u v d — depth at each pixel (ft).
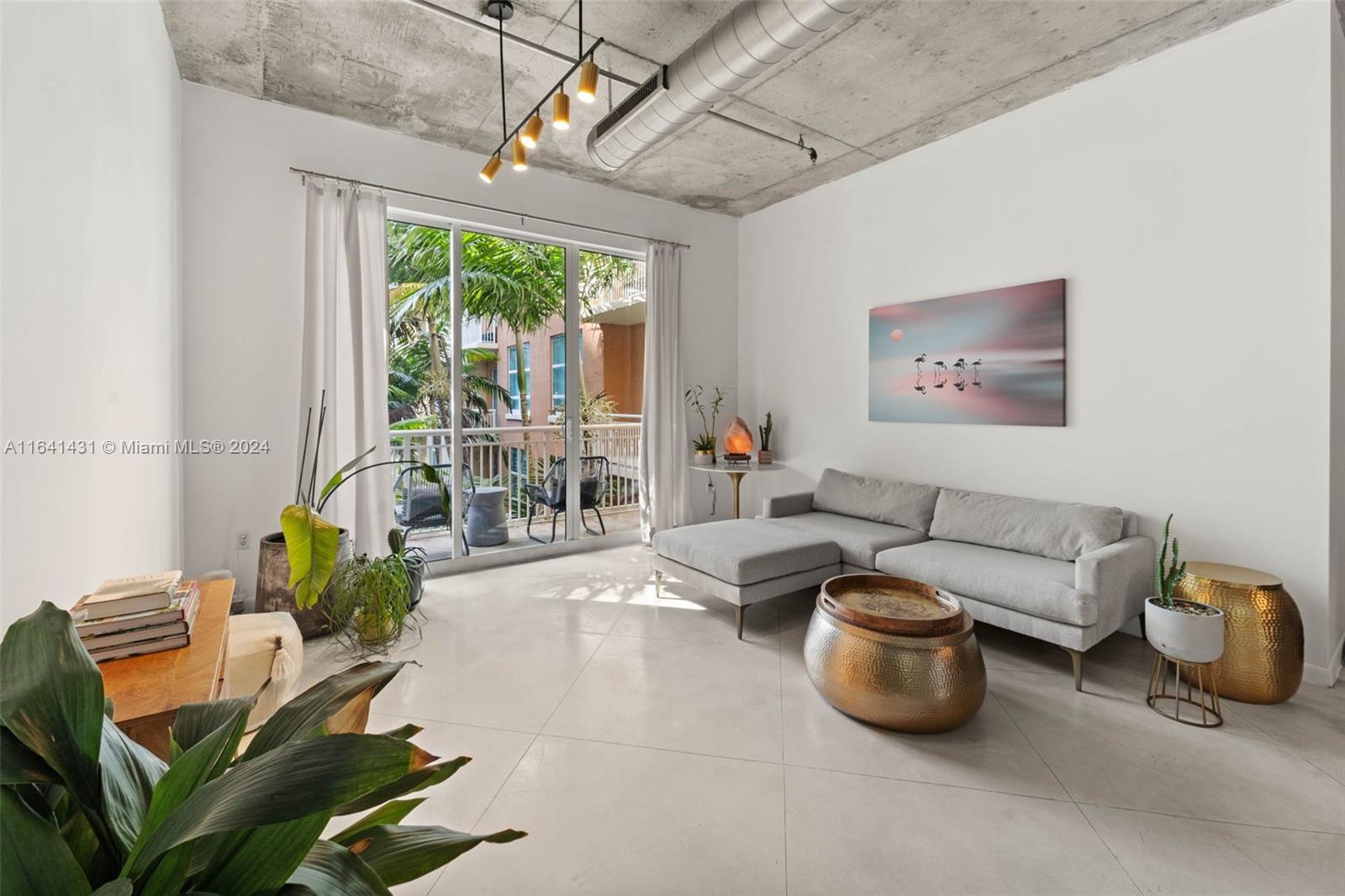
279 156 11.20
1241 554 9.02
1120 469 10.30
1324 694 8.02
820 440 15.97
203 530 10.62
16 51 4.14
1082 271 10.69
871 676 7.06
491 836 2.54
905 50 9.58
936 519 11.93
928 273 13.19
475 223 13.71
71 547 5.00
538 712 7.65
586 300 16.58
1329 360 8.18
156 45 8.25
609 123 10.42
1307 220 8.32
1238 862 5.12
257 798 1.79
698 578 10.88
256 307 11.03
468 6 8.55
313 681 8.52
